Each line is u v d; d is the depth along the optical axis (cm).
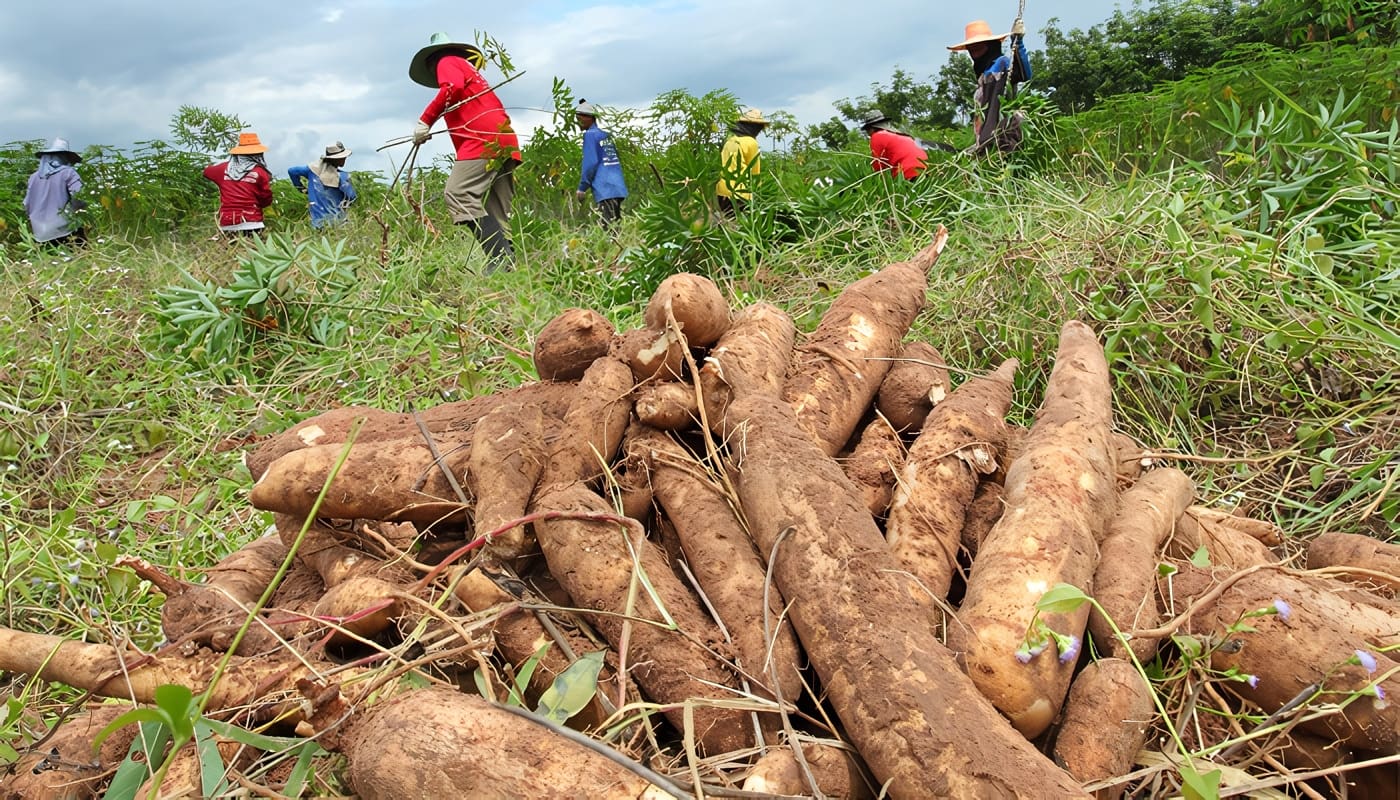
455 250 835
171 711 140
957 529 257
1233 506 370
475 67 893
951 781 177
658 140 1272
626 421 274
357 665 216
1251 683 214
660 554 248
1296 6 950
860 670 197
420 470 267
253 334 659
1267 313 459
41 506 483
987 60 868
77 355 640
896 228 693
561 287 749
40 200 1124
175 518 424
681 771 195
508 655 225
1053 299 498
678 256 687
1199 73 827
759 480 234
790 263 655
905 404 320
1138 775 194
